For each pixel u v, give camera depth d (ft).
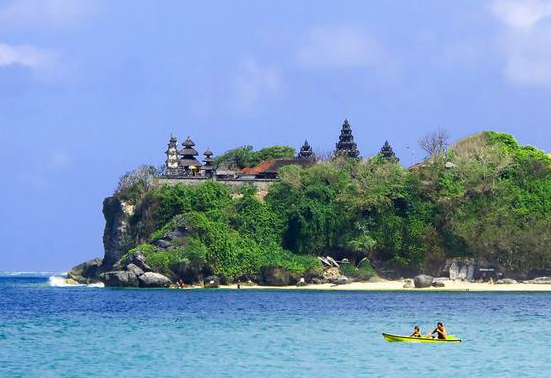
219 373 506.89
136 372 509.76
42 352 586.86
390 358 560.20
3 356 568.82
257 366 529.86
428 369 519.60
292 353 581.53
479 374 503.61
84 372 509.35
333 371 513.45
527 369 519.60
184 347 611.06
